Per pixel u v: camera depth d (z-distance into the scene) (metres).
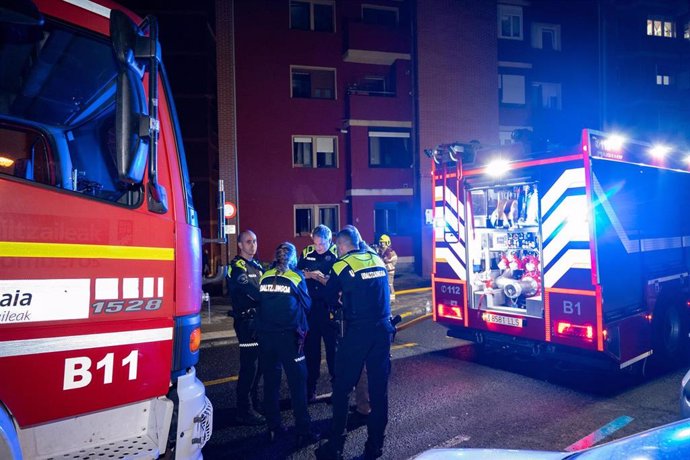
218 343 8.27
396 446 4.15
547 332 5.54
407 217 22.30
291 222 21.30
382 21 22.94
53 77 2.55
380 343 3.94
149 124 2.25
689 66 29.98
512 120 24.53
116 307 2.40
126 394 2.41
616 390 5.46
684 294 6.64
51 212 2.25
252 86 20.84
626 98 29.52
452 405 5.07
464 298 6.49
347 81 22.22
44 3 2.40
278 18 21.25
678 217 6.82
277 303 4.15
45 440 2.27
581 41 26.11
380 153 22.30
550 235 5.49
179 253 2.63
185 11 23.78
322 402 5.26
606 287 5.23
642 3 29.11
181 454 2.57
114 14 2.25
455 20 22.03
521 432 4.38
